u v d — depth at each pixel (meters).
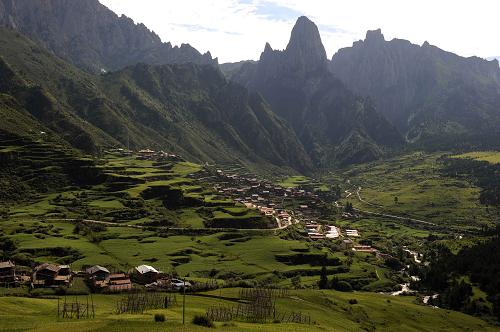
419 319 184.88
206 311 134.88
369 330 159.50
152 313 126.25
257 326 119.12
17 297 139.50
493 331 184.50
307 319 146.12
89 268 185.00
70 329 97.69
